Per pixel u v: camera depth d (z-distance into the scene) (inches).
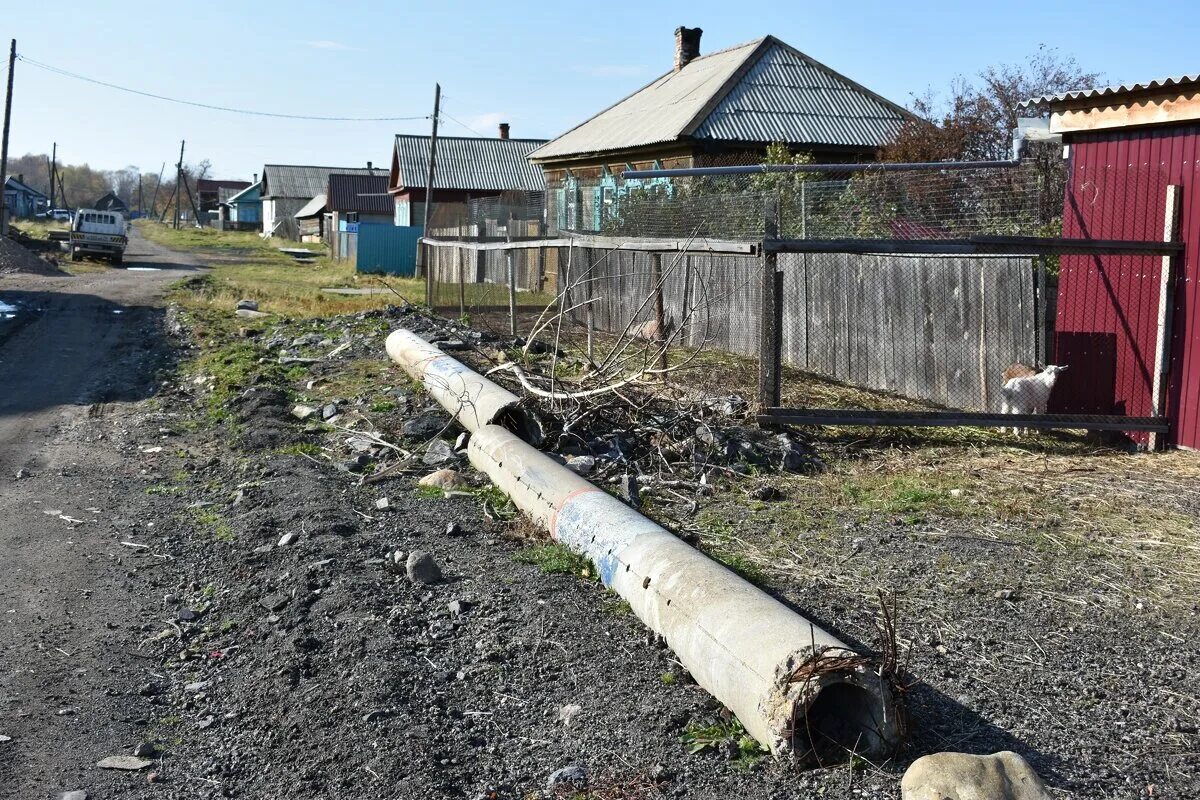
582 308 762.2
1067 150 420.8
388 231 1488.7
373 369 539.5
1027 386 383.6
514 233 930.7
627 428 380.5
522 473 309.7
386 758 175.0
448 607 236.7
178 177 3565.5
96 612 248.8
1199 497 314.8
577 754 177.0
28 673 215.3
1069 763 168.9
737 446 362.0
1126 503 310.2
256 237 2972.4
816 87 937.5
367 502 320.8
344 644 216.8
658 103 1035.3
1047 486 330.0
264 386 494.6
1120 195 391.9
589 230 826.2
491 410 366.6
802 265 543.2
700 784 165.5
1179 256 365.1
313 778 173.3
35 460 394.6
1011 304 415.8
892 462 361.7
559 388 410.6
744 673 177.2
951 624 224.4
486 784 169.9
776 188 606.2
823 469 354.9
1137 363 384.5
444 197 1649.9
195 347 676.7
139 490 353.1
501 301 880.9
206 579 269.3
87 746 188.1
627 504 300.4
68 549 292.8
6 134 1584.6
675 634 202.4
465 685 202.2
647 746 176.9
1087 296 407.5
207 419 462.6
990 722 182.2
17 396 524.4
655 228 675.4
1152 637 219.0
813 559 264.4
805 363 544.7
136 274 1352.1
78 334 746.2
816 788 161.6
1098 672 202.4
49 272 1288.1
